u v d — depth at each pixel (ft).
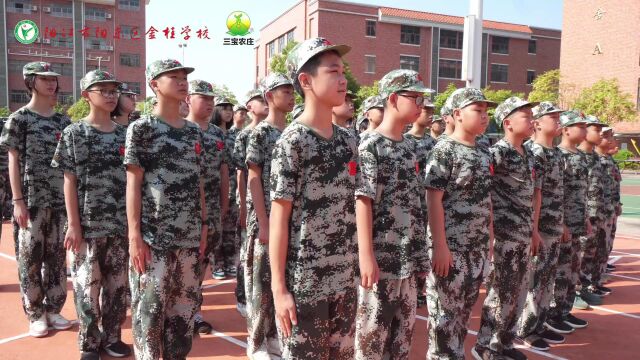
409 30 135.64
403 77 9.94
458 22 138.92
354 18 128.67
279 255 7.84
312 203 7.97
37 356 13.24
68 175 12.61
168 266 10.60
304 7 130.41
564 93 117.19
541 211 14.47
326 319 8.13
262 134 12.76
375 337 9.96
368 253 8.92
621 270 25.05
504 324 12.67
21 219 14.29
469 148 11.42
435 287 11.47
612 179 21.68
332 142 8.21
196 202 11.10
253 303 12.39
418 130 18.72
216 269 21.81
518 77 152.15
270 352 12.90
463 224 11.32
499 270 12.67
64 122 15.38
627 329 16.33
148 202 10.60
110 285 13.00
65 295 15.42
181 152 10.86
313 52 7.76
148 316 10.41
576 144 17.21
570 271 16.02
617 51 117.29
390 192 9.84
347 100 15.10
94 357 12.51
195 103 16.71
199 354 13.53
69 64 150.20
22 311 16.88
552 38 155.02
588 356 14.06
